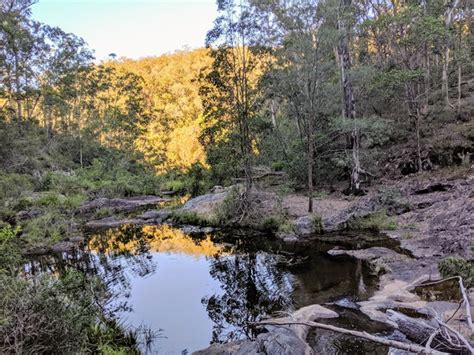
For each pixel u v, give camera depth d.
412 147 14.98
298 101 13.22
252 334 5.11
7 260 6.45
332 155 15.98
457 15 16.25
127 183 26.42
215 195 15.84
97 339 4.47
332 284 6.59
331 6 11.59
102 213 16.73
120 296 6.85
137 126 36.19
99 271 8.68
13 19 23.16
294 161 16.44
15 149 20.36
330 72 13.46
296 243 9.95
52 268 9.09
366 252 8.09
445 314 4.58
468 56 15.53
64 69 33.22
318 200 14.36
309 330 4.75
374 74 13.86
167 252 10.18
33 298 3.37
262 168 19.50
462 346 2.77
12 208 15.31
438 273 6.14
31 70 27.34
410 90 14.94
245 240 11.04
